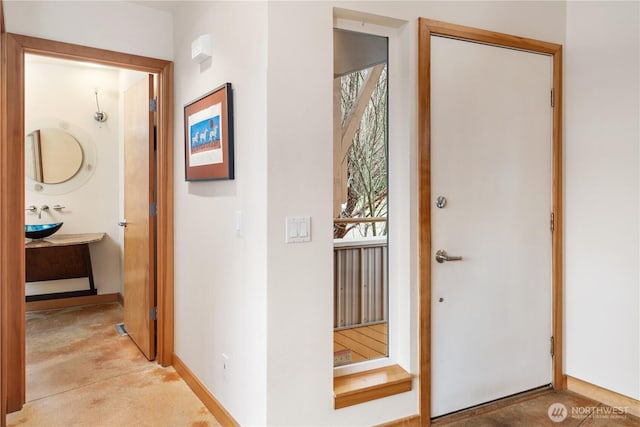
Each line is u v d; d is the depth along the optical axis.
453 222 2.18
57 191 4.34
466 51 2.18
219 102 2.12
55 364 2.96
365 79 2.09
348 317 2.12
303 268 1.81
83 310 4.29
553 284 2.52
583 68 2.46
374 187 2.15
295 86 1.76
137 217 3.21
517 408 2.33
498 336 2.35
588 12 2.43
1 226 2.05
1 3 2.00
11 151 2.35
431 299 2.13
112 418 2.27
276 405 1.77
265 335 1.75
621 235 2.32
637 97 2.24
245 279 1.94
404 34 2.05
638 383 2.27
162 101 2.85
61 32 2.48
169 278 2.92
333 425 1.89
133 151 3.28
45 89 4.25
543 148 2.47
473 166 2.23
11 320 2.34
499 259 2.33
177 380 2.73
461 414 2.24
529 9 2.37
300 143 1.78
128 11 2.70
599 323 2.42
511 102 2.34
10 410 2.32
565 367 2.59
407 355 2.10
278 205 1.74
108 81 4.53
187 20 2.62
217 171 2.17
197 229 2.52
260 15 1.75
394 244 2.15
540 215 2.47
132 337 3.42
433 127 2.10
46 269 4.23
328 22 1.83
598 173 2.41
